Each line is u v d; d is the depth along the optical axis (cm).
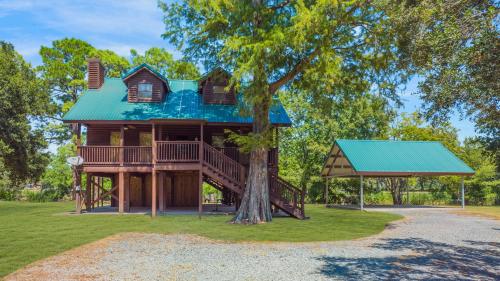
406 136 4066
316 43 1467
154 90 2344
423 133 3931
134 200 2688
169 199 2664
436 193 3841
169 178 2673
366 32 1559
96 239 1245
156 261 923
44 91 3331
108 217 1952
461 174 2783
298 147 4066
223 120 2156
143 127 2450
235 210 2314
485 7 663
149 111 2214
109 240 1229
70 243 1166
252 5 1564
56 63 4081
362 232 1460
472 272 834
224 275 789
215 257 970
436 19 720
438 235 1402
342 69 1728
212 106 2316
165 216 2003
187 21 1819
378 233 1442
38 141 3133
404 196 3906
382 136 4088
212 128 2453
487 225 1734
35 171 3183
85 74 4262
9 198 4009
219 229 1502
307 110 4019
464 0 678
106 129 2464
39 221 1766
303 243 1195
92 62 2533
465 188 3788
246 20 1534
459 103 755
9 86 2898
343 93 1886
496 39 636
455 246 1166
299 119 4128
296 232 1437
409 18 786
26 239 1238
